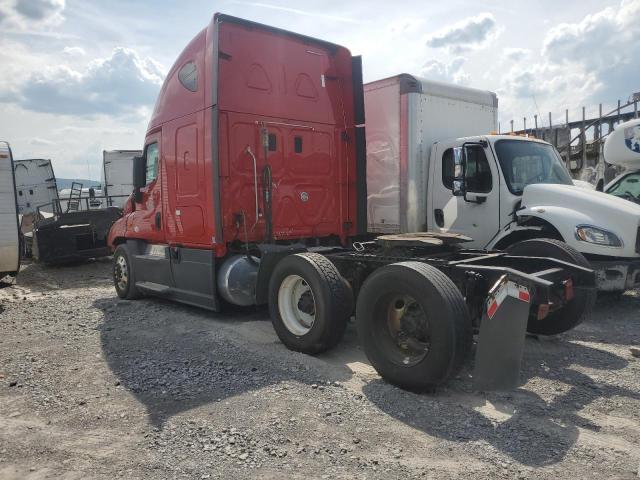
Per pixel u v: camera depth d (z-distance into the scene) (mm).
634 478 2908
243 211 6496
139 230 8062
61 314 7445
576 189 6812
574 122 15930
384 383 4371
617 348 5312
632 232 6281
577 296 5078
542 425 3574
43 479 3025
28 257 14641
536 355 5098
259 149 6590
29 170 18984
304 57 7074
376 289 4387
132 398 4188
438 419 3682
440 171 7918
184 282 7008
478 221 7398
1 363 5172
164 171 7336
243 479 2969
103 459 3238
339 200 7492
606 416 3723
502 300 3957
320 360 5016
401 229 8273
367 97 8656
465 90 8758
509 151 7293
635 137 8695
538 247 5371
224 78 6281
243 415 3789
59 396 4273
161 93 7457
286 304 5418
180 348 5531
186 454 3268
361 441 3381
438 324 3928
